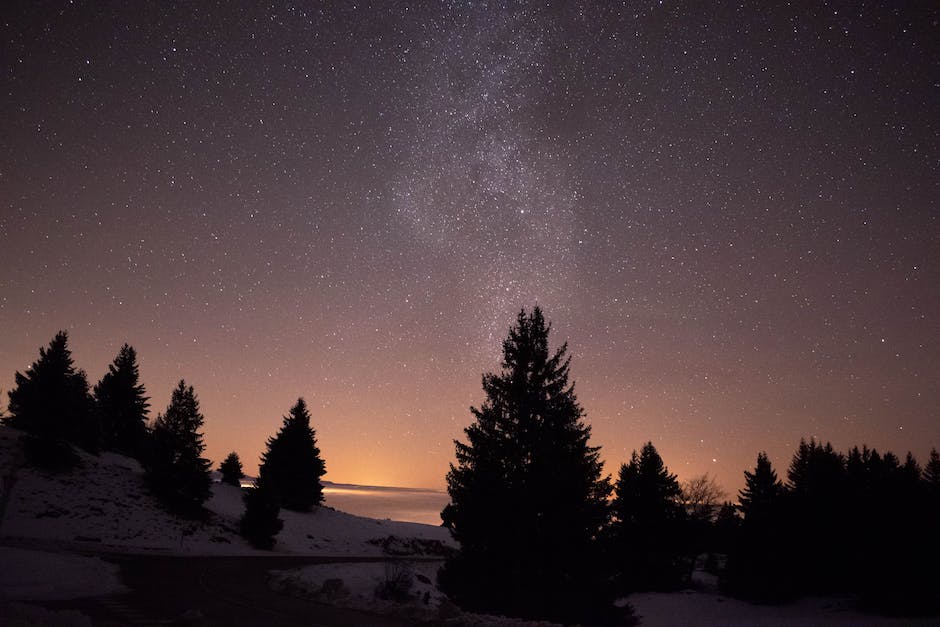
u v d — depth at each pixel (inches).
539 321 1066.1
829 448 2261.3
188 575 1002.7
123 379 2704.2
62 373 1836.9
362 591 1168.8
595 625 929.5
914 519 1652.3
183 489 1902.1
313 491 2645.2
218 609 652.1
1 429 1920.5
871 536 1732.3
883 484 1828.2
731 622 1409.9
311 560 1630.2
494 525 938.1
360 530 2568.9
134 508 1718.8
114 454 2372.0
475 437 1014.4
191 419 1939.0
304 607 700.0
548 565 929.5
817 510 1988.2
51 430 1779.0
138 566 1069.1
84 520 1526.8
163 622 546.6
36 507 1502.2
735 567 1915.6
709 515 2470.5
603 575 961.5
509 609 899.4
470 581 924.0
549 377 1040.2
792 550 1881.2
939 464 2187.5
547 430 993.5
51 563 839.7
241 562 1363.2
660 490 2091.5
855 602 1680.6
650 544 2028.8
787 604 1745.8
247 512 1923.0
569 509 940.0
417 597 1144.2
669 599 1797.5
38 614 493.4
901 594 1563.7
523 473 976.3
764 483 2027.6
